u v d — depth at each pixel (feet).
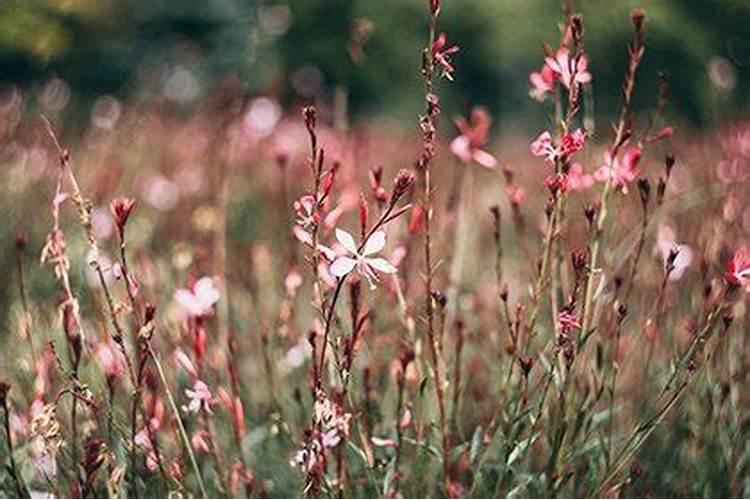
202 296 13.92
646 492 15.70
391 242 17.22
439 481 14.88
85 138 31.32
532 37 73.31
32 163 29.17
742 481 15.76
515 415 13.39
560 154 12.59
